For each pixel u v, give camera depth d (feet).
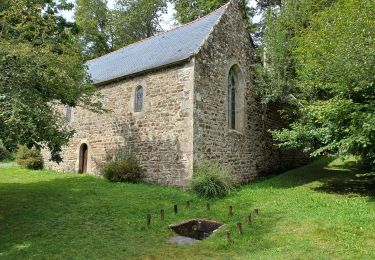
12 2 26.20
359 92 27.86
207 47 37.68
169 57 38.68
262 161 46.80
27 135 20.93
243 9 72.79
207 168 34.04
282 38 41.34
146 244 20.25
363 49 26.02
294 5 42.86
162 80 38.45
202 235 24.54
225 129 39.63
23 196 31.24
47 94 25.48
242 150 42.39
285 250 18.35
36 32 28.14
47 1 34.83
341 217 23.45
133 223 23.86
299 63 37.81
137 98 41.93
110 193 32.45
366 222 22.21
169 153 36.52
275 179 42.29
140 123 40.57
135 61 46.21
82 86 29.68
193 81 35.12
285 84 40.19
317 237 19.92
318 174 43.37
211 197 31.22
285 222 23.18
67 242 20.21
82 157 51.11
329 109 26.96
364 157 28.19
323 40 31.55
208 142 36.55
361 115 25.82
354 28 27.94
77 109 52.01
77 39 89.35
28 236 21.08
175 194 32.12
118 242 20.43
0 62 21.75
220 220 24.98
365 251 17.70
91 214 25.49
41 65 23.91
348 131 27.04
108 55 61.41
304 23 41.88
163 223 24.03
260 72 42.75
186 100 35.50
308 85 33.19
